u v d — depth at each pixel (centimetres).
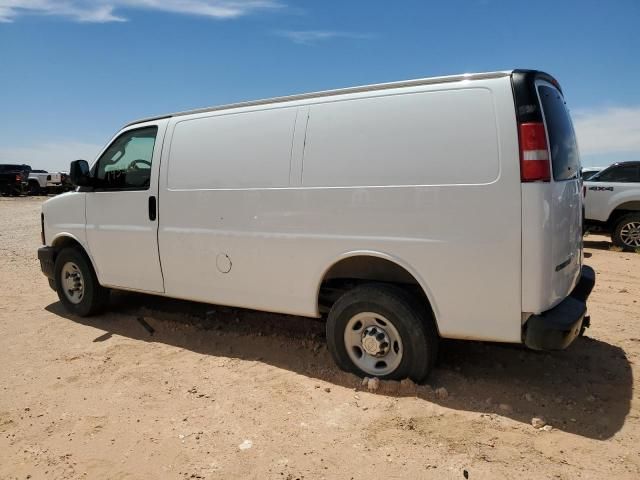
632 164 1046
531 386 385
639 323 538
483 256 333
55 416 357
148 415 355
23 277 813
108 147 538
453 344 464
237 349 479
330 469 289
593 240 1237
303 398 373
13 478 288
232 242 439
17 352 481
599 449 302
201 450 311
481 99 335
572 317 330
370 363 393
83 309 577
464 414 343
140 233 502
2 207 2347
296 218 403
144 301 639
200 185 458
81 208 556
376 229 368
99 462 302
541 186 317
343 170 382
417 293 385
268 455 304
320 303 427
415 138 355
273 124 420
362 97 380
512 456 296
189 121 474
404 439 316
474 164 334
